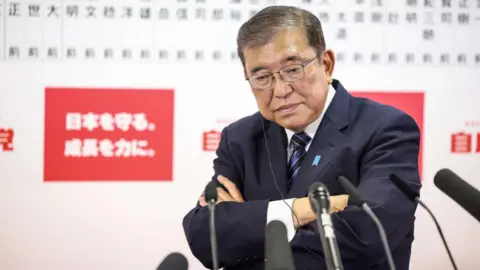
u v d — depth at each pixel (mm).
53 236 4109
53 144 4086
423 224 4352
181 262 1549
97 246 4148
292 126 2553
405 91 4336
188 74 4180
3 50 4012
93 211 4141
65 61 4074
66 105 4090
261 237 2447
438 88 4363
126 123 4148
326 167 2592
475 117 4398
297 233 2426
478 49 4387
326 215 1704
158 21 4137
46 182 4086
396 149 2566
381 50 4309
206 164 4230
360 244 2336
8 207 4055
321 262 2369
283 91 2445
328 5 4250
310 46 2449
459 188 1830
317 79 2494
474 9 4375
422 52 4340
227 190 2783
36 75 4051
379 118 2654
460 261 4387
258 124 2900
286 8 2486
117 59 4117
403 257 2570
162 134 4188
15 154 4051
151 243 4199
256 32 2426
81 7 4074
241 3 4203
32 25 4039
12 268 4066
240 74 4223
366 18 4285
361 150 2594
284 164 2717
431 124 4363
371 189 2426
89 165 4125
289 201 2502
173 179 4207
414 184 2510
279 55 2402
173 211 4215
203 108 4203
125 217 4172
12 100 4035
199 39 4176
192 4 4160
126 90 4137
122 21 4113
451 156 4387
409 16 4324
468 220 4387
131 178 4168
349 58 4277
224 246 2500
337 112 2689
